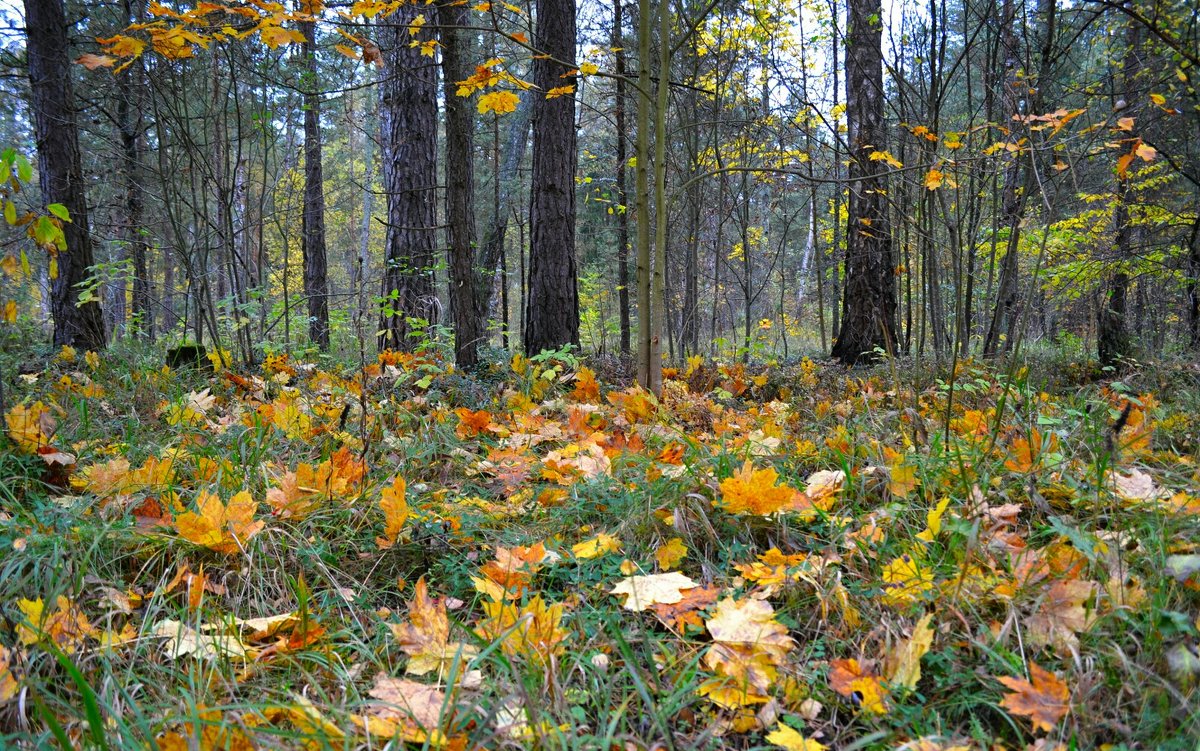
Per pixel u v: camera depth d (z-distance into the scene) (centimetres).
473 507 250
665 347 1398
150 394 401
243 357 641
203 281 601
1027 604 159
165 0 430
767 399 573
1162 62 531
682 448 296
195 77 686
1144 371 545
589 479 264
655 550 212
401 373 471
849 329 879
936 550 189
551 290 696
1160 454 271
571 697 147
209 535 196
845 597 170
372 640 177
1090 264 827
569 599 189
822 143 517
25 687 130
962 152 512
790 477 256
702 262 1680
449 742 124
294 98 895
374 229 2803
